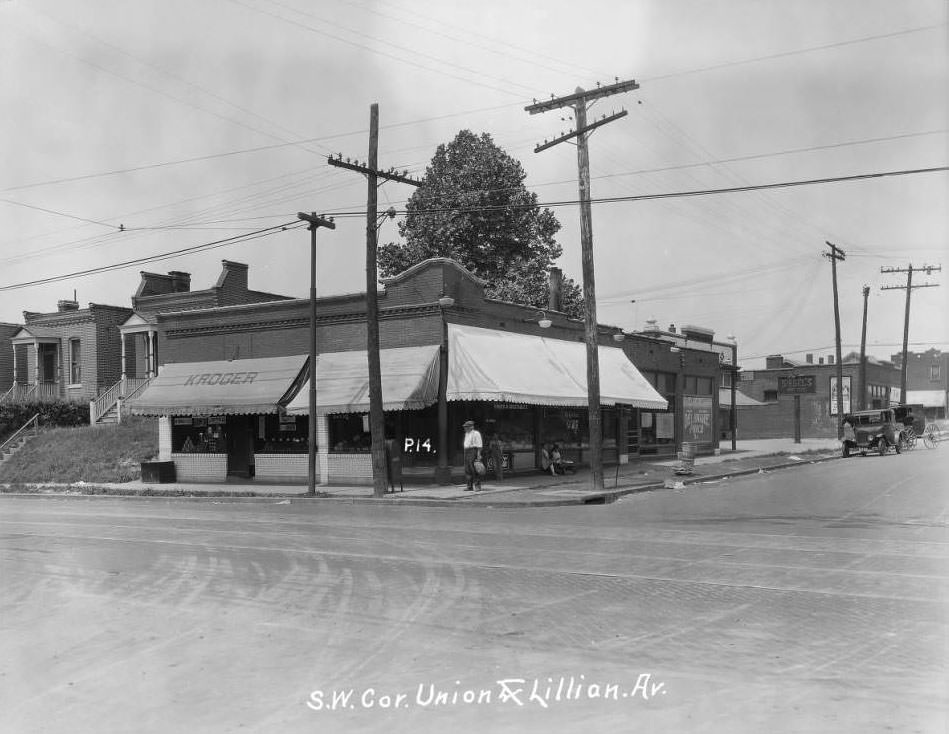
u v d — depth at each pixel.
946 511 17.97
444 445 25.33
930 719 5.37
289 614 8.66
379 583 10.23
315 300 24.89
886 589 9.52
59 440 37.00
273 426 29.25
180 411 29.05
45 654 7.34
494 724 5.47
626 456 34.38
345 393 25.69
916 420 54.50
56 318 43.66
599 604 8.88
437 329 25.64
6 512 21.91
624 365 32.81
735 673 6.38
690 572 10.74
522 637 7.55
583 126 23.81
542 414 29.48
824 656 6.81
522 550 12.85
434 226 42.00
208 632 7.99
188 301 39.44
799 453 42.12
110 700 6.09
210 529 16.50
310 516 19.14
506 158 42.84
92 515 20.48
